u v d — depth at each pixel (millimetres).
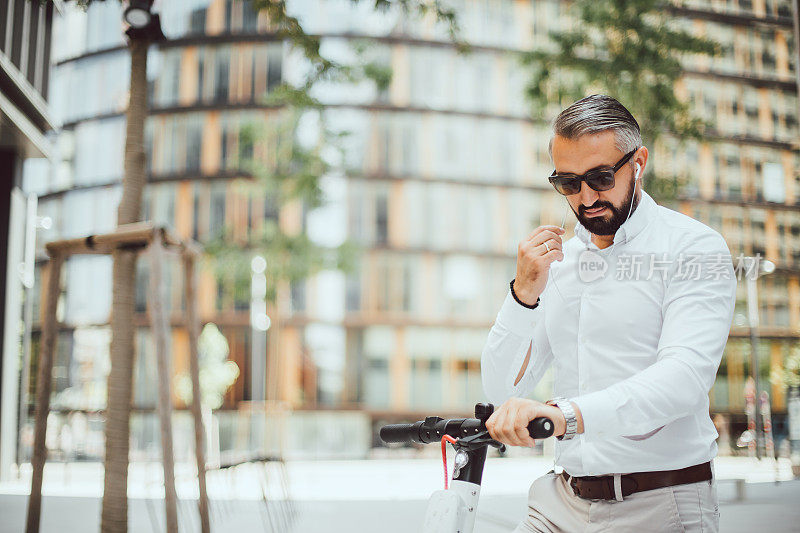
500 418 1243
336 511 9828
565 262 1619
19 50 13203
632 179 1489
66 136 42938
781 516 8328
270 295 20266
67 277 40250
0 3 12523
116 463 4672
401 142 39500
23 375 16922
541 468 22016
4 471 14664
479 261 39750
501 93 40344
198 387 5402
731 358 28047
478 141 40125
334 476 18969
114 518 4586
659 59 12211
